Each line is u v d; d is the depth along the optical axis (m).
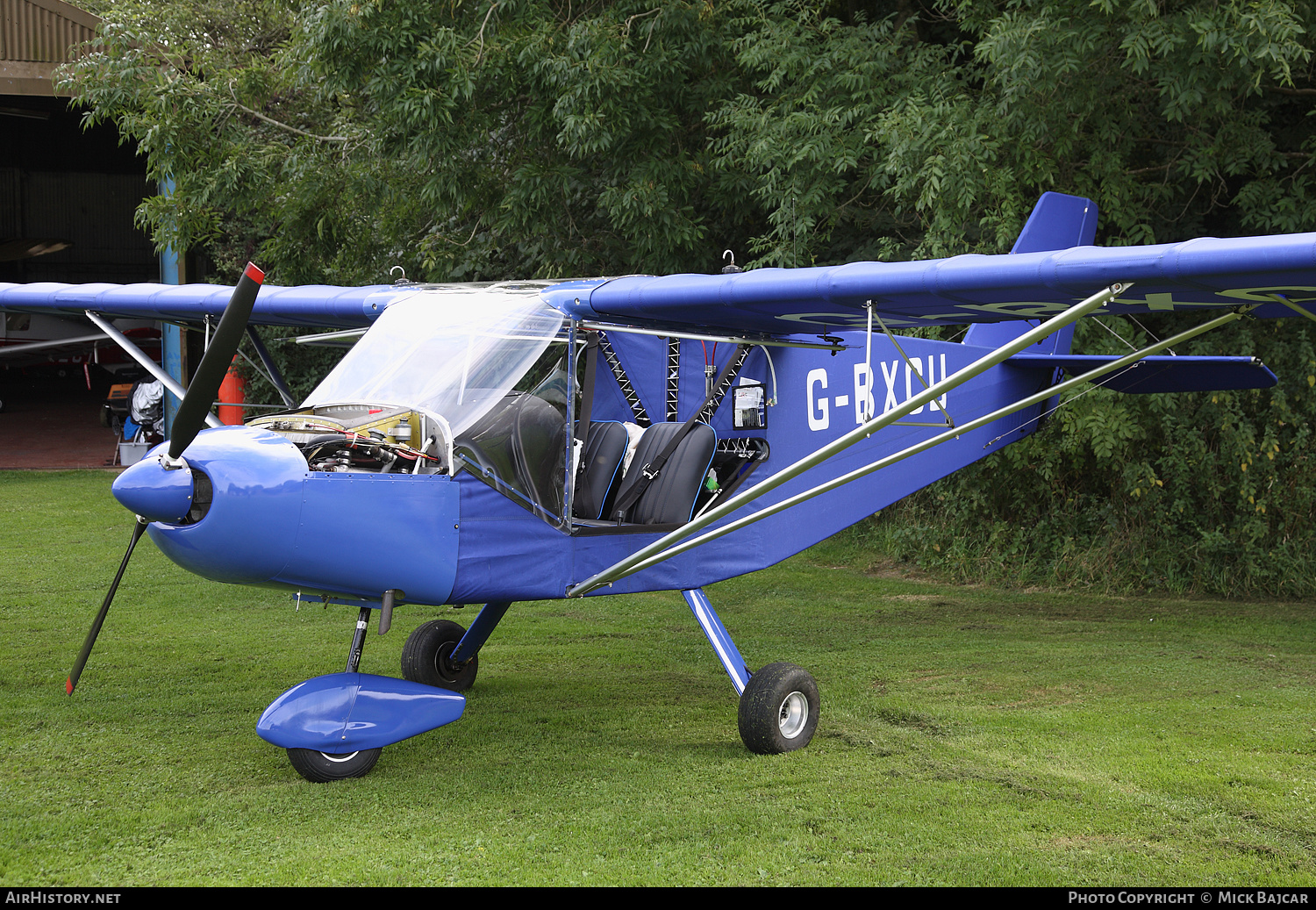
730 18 8.39
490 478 3.86
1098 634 6.41
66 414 18.92
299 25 8.48
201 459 3.36
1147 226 7.34
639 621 6.72
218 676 5.16
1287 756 3.98
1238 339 7.73
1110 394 7.21
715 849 3.10
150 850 3.04
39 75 12.87
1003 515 8.77
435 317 4.16
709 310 4.13
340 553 3.51
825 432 5.27
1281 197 7.17
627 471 4.57
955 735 4.32
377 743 3.65
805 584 8.15
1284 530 7.68
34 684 4.94
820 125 7.57
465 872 2.91
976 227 7.84
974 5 7.35
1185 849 3.10
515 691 5.04
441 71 7.64
